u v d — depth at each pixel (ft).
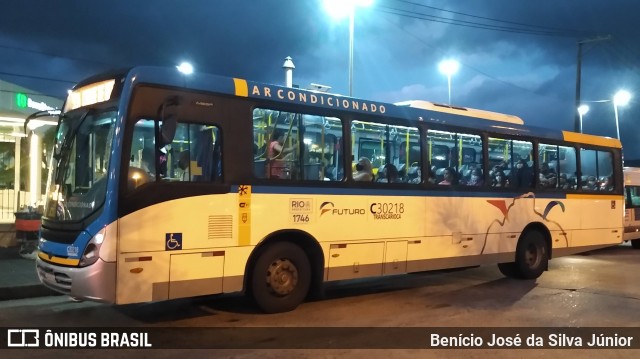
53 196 23.99
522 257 37.45
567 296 31.60
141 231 21.72
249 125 25.13
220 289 23.91
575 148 41.83
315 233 26.89
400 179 30.81
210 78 24.35
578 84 103.65
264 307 25.45
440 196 32.58
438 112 33.30
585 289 33.99
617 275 40.19
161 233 22.22
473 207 34.42
